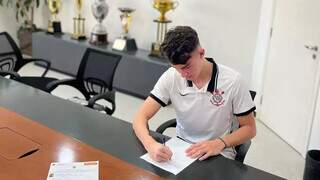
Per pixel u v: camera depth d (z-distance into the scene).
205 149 1.50
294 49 3.20
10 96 2.06
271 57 3.57
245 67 3.97
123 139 1.60
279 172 2.83
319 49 2.86
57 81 2.82
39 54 5.18
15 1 5.79
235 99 1.67
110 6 4.84
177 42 1.42
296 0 3.13
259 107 3.83
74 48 4.72
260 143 3.32
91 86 2.82
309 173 2.52
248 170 1.39
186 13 4.22
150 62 4.02
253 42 3.83
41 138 1.57
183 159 1.45
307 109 3.03
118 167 1.37
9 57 3.28
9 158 1.41
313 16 2.93
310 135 3.01
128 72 4.26
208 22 4.08
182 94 1.71
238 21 3.87
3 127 1.66
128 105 4.02
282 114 3.42
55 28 5.22
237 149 1.73
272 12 3.50
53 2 5.27
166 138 1.63
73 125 1.72
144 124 1.66
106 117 1.84
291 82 3.26
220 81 1.66
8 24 5.85
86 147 1.51
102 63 2.75
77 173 1.32
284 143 3.36
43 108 1.91
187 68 1.49
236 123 1.72
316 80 2.90
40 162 1.38
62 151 1.47
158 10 4.13
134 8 4.63
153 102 1.74
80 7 5.02
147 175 1.33
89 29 5.14
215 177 1.33
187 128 1.80
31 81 3.11
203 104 1.70
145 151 1.50
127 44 4.47
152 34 4.55
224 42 4.03
